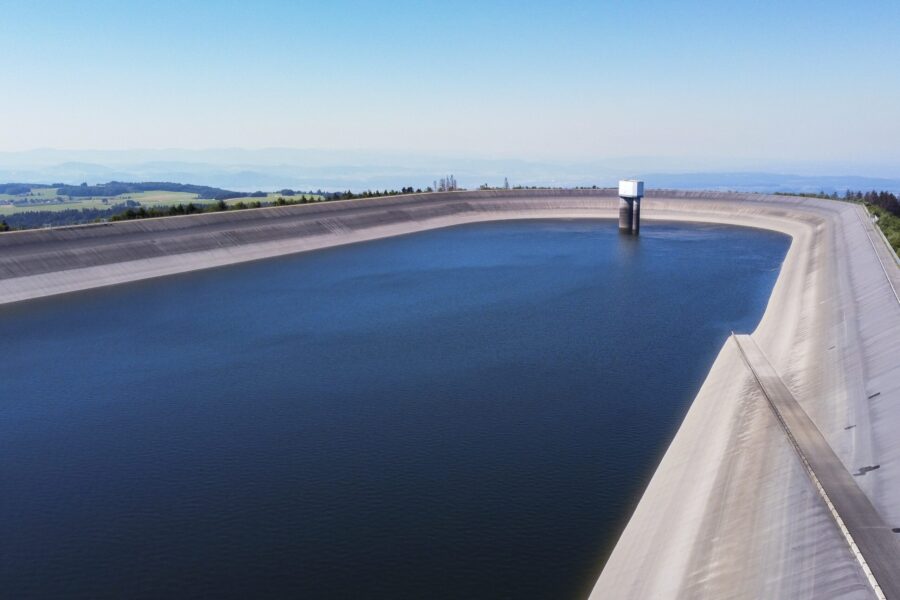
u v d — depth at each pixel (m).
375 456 45.16
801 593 24.16
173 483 42.12
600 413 51.94
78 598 31.34
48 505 39.72
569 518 37.03
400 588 31.38
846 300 65.31
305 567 33.25
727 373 56.56
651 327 77.44
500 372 62.12
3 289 92.31
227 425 50.88
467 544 34.81
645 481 41.12
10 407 54.97
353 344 71.75
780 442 37.56
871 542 26.23
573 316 83.25
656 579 29.33
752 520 30.22
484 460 44.25
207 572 33.06
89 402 55.94
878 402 38.88
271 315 85.12
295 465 44.16
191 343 72.81
